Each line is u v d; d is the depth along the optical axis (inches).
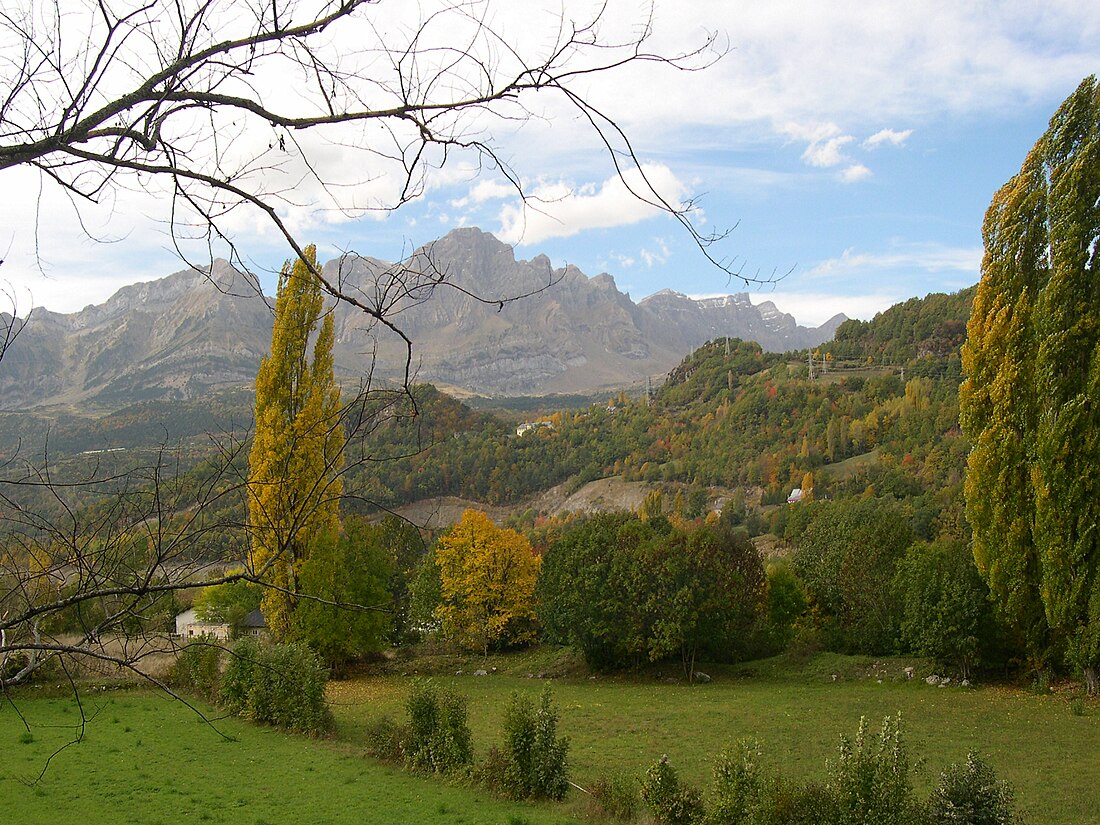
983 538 1074.1
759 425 4997.5
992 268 1059.9
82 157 87.1
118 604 102.0
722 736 913.5
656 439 5442.9
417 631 1610.5
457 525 1601.9
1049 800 639.8
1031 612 1045.2
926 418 3981.3
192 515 98.0
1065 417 976.3
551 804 603.5
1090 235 986.1
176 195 99.9
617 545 1478.8
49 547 100.6
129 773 657.0
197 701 924.0
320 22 92.6
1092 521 963.3
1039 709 986.1
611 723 1002.1
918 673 1257.4
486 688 1318.9
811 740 884.0
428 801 604.4
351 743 813.9
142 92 88.0
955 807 451.5
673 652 1408.7
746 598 1408.7
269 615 1175.0
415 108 95.8
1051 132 1010.1
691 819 518.0
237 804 586.6
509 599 1593.3
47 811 551.8
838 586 1603.1
